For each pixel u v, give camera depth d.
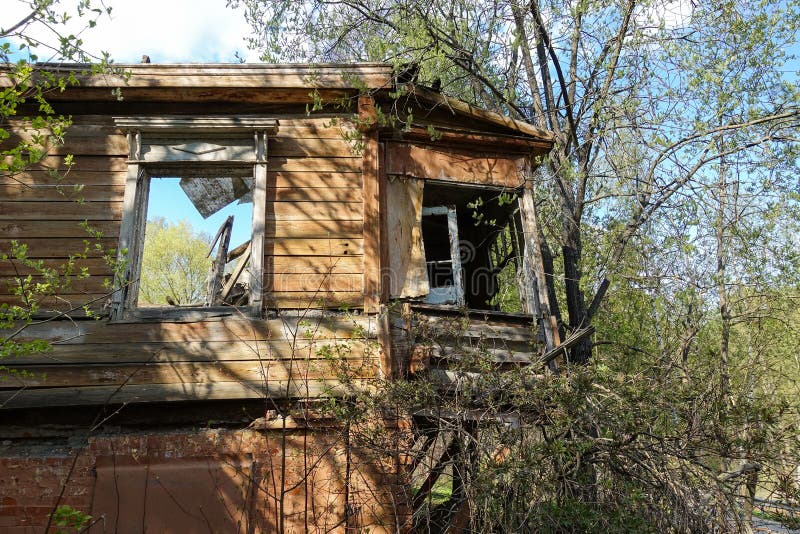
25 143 4.95
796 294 9.67
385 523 5.89
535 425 5.46
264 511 5.92
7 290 6.39
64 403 6.05
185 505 5.87
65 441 6.17
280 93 7.08
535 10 9.38
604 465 5.39
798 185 8.86
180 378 6.21
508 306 11.62
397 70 7.17
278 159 7.00
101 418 6.17
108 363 6.20
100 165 6.85
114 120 6.76
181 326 6.38
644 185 8.82
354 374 6.32
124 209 6.68
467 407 5.64
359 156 7.13
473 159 7.62
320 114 7.23
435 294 7.41
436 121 7.70
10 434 6.12
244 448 6.10
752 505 5.62
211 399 6.17
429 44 8.21
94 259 6.54
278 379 6.30
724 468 6.07
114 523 5.78
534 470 4.94
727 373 7.29
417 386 5.59
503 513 4.96
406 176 7.26
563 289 12.84
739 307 10.42
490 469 4.97
